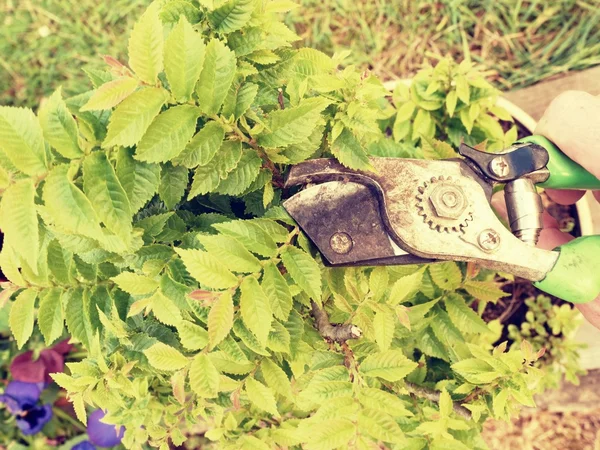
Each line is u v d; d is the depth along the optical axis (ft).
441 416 0.63
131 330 0.66
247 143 0.59
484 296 0.79
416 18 1.32
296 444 0.71
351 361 0.61
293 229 0.64
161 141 0.49
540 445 1.22
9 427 1.18
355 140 0.59
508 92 1.23
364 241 0.60
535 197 0.64
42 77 1.42
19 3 1.44
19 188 0.46
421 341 0.81
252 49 0.57
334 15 1.35
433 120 0.98
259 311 0.54
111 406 0.66
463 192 0.60
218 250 0.55
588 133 0.62
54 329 0.63
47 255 0.62
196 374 0.55
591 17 1.23
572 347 1.06
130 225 0.49
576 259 0.62
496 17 1.29
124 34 1.41
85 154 0.49
